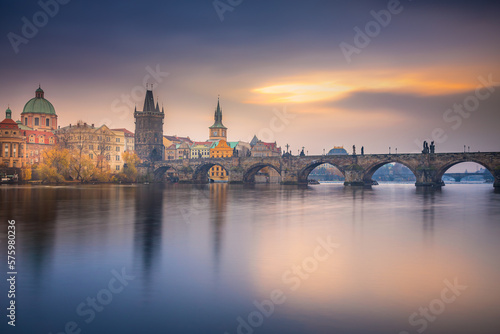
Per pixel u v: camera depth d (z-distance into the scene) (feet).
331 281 93.86
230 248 130.72
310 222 196.13
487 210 257.55
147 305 79.20
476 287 89.81
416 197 392.88
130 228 174.40
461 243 140.26
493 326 70.18
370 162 636.48
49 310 77.00
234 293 85.87
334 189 572.51
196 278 96.22
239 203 314.14
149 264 109.19
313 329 69.21
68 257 117.29
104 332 68.33
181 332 68.44
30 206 277.64
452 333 67.67
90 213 233.96
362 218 213.87
